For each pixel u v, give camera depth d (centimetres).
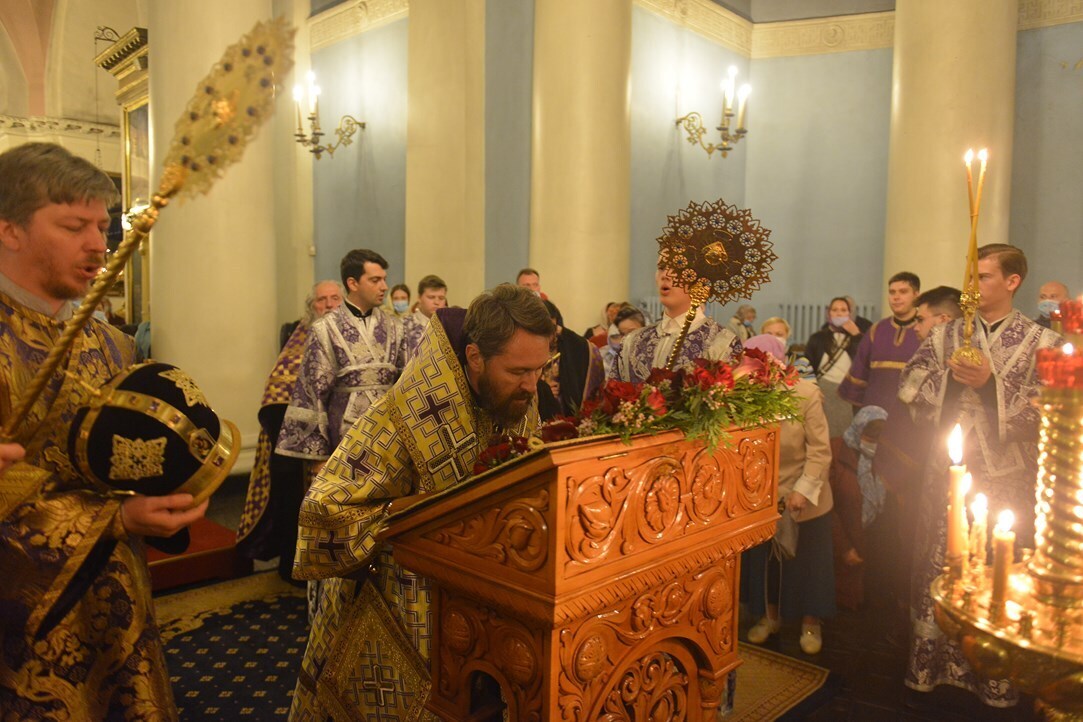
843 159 902
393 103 795
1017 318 270
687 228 154
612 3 590
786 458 330
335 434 356
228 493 529
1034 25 784
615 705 124
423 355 153
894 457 319
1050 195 781
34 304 138
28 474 128
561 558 104
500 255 619
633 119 773
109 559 145
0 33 1170
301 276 899
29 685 134
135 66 768
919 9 691
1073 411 100
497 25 617
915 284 445
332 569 148
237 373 519
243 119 100
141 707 145
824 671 321
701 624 139
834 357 585
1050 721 102
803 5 912
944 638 285
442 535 122
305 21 904
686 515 127
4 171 133
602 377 354
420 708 148
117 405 123
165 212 505
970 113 675
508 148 620
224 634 343
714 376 131
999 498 268
